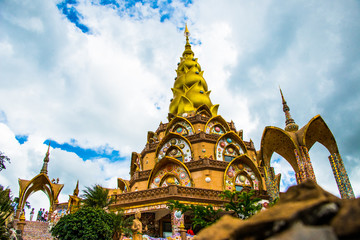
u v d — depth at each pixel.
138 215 23.61
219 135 41.44
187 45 61.88
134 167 46.00
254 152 43.06
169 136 40.72
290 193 5.89
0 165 25.95
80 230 20.12
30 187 41.56
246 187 36.16
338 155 26.66
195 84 50.62
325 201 4.82
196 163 36.75
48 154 45.84
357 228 4.11
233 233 5.24
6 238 20.27
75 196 38.62
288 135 27.12
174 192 30.36
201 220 22.62
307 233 4.36
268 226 4.77
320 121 26.66
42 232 31.89
